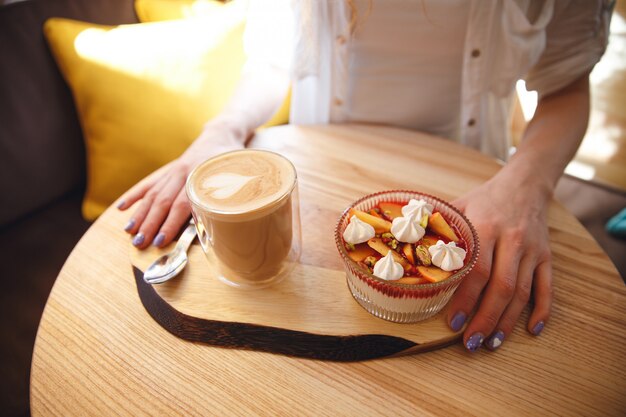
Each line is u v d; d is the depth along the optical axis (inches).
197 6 29.6
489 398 11.5
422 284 11.5
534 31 18.4
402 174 18.3
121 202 17.3
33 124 26.0
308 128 21.2
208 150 18.5
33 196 26.9
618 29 52.6
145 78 24.7
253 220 12.7
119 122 25.0
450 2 19.3
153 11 29.5
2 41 24.5
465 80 21.1
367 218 13.5
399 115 23.9
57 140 27.2
